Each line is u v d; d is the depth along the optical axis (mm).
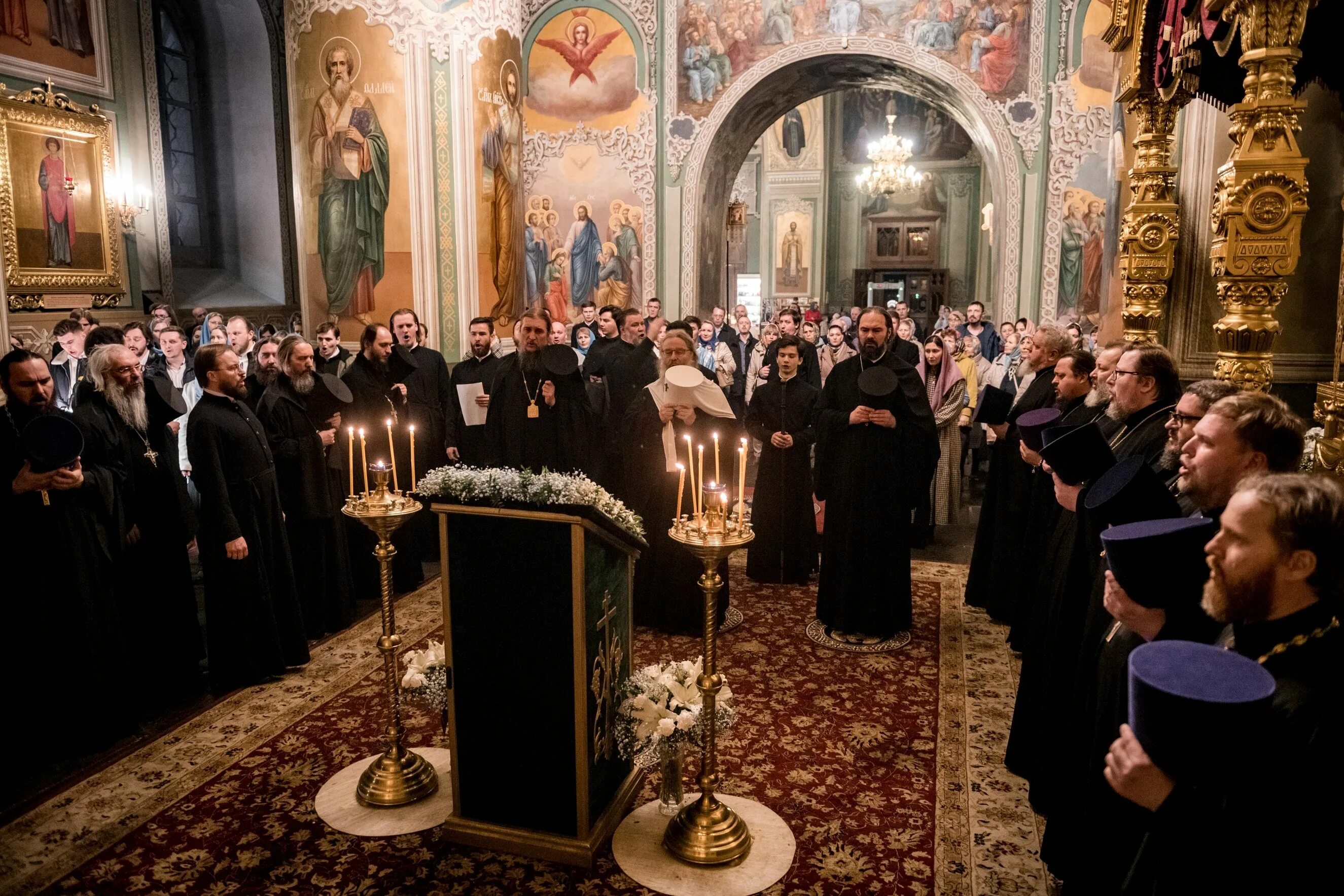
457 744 3549
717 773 3908
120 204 10992
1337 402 4395
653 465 5906
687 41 14109
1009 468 5973
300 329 13508
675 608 5891
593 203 14688
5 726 4070
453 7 9719
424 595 6676
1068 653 3447
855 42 13570
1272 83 3721
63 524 4262
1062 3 12789
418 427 7391
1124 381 3809
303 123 9891
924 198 29438
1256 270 3820
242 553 4930
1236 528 1738
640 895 3281
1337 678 1640
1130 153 6891
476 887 3324
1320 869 1575
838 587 5828
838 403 5875
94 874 3408
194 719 4664
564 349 6480
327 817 3762
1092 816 2662
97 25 10641
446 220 9945
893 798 3953
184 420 7848
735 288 26453
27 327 9812
